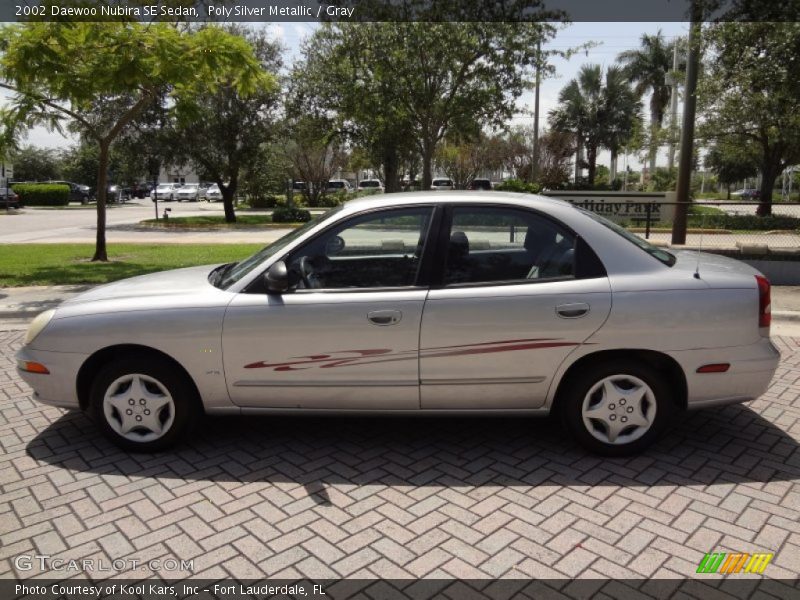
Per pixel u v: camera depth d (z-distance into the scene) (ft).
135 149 89.35
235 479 13.25
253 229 85.56
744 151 76.79
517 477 13.19
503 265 13.76
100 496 12.59
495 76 62.90
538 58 62.23
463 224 13.93
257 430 15.76
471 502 12.22
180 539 11.10
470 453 14.38
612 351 13.56
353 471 13.56
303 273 13.97
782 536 11.00
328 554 10.62
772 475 13.19
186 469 13.70
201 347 13.75
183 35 35.96
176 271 17.28
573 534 11.09
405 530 11.29
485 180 153.79
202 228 86.63
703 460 13.89
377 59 63.36
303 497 12.50
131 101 84.07
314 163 142.20
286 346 13.65
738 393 13.65
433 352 13.48
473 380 13.60
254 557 10.55
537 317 13.28
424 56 62.08
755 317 13.44
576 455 14.19
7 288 34.19
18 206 138.62
